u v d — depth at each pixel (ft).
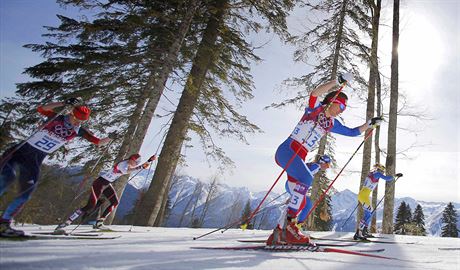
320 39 38.34
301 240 11.51
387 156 36.35
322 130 11.89
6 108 29.48
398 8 40.75
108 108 36.73
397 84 38.40
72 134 11.80
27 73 34.60
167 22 35.37
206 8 35.81
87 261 7.00
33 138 10.96
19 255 7.17
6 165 10.19
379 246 17.48
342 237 23.53
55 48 35.78
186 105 37.04
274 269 7.77
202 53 36.70
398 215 139.33
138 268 6.69
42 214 26.66
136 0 36.17
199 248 11.03
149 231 21.21
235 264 8.11
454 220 136.77
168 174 35.88
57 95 35.12
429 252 15.30
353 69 38.40
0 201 12.27
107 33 35.04
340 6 39.50
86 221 19.08
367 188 23.07
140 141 28.50
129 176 28.81
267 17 35.86
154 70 34.83
